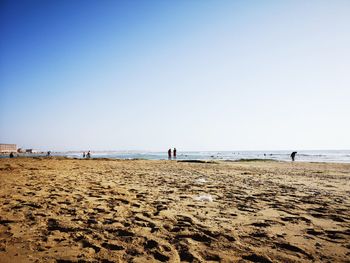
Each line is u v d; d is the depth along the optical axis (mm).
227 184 8172
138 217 3994
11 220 3676
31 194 5508
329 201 5578
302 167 18266
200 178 9805
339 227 3693
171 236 3213
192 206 4852
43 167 12938
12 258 2500
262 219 4055
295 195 6289
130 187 6930
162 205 4836
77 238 3088
